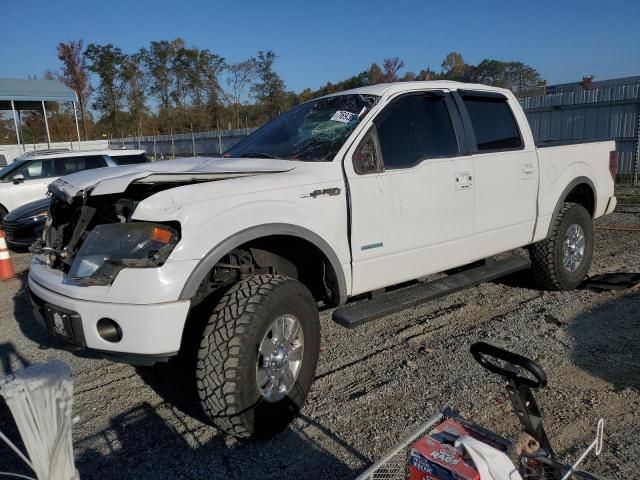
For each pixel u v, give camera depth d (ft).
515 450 6.65
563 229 17.21
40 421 5.64
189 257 9.40
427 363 13.14
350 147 12.30
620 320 15.20
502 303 17.26
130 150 39.99
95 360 14.43
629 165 42.14
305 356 10.78
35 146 95.81
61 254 11.01
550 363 12.82
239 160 13.20
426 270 13.83
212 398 9.43
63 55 137.18
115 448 10.30
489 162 14.97
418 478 6.60
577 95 44.21
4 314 18.67
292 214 10.89
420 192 13.26
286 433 10.51
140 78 151.33
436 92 14.46
